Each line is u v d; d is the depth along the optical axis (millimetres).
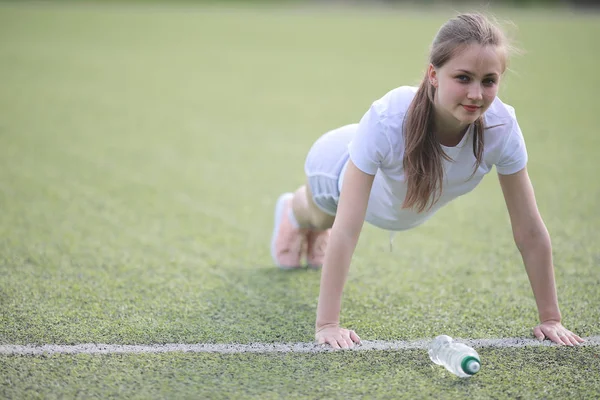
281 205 5043
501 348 3773
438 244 5629
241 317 4184
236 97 11859
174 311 4250
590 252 5395
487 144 3586
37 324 3990
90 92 12055
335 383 3355
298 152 8570
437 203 3869
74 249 5340
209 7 27047
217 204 6652
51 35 18578
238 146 8812
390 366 3533
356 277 4922
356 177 3617
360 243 5648
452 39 3295
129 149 8555
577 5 25750
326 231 5070
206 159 8211
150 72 14102
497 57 3283
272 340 3848
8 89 12055
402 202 3832
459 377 3430
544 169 7750
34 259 5090
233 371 3467
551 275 3896
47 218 6051
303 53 16672
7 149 8344
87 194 6789
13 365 3477
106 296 4457
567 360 3629
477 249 5512
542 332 3922
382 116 3523
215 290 4633
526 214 3807
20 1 25953
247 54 16500
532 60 14750
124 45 17469
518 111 10508
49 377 3367
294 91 12406
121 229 5867
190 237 5746
